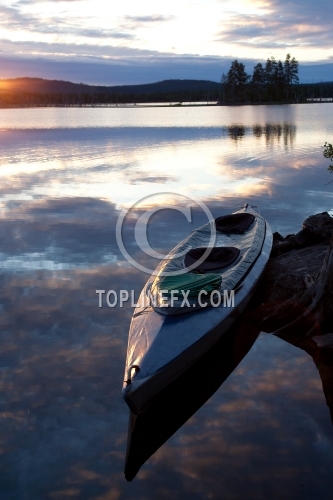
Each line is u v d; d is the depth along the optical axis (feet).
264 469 15.85
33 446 16.92
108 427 17.95
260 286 28.89
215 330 22.30
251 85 358.23
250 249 29.68
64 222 41.91
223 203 48.75
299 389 20.03
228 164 73.56
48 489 15.19
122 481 15.53
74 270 31.45
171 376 20.15
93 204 48.32
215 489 15.14
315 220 34.09
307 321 23.91
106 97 465.47
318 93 390.21
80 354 22.26
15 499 14.83
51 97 472.03
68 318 25.35
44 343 23.11
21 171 67.10
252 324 25.73
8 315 25.58
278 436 17.33
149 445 17.16
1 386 19.95
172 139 112.37
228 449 16.83
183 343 20.93
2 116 246.06
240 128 141.18
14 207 46.75
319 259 29.86
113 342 23.25
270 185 56.59
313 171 65.16
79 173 65.82
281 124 153.58
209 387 20.54
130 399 18.16
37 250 34.94
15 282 29.55
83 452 16.71
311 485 15.12
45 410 18.67
